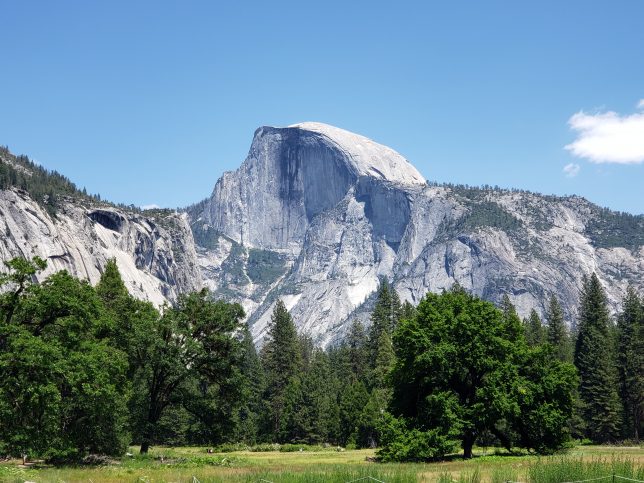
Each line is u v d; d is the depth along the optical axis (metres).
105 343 47.41
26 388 38.16
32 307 41.44
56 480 31.56
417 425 51.53
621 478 25.86
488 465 38.31
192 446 94.62
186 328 52.78
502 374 52.22
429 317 53.72
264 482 29.11
